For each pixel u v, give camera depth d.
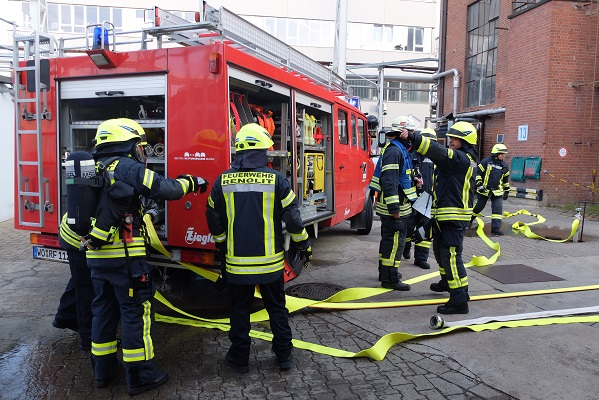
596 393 3.37
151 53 4.40
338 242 8.75
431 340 4.29
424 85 33.09
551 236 9.27
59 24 27.25
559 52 12.77
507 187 9.43
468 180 4.81
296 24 30.11
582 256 7.56
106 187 3.24
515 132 14.12
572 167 13.13
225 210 3.60
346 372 3.71
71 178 3.25
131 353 3.31
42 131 4.79
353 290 5.47
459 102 18.06
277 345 3.70
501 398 3.31
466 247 8.27
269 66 5.03
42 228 4.86
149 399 3.30
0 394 3.36
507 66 14.81
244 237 3.51
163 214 4.53
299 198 6.14
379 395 3.36
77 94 4.68
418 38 32.44
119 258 3.28
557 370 3.70
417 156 5.97
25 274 6.39
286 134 5.69
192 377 3.62
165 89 4.38
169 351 4.06
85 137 5.02
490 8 16.23
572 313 4.89
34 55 4.79
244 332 3.65
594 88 12.98
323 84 7.07
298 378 3.61
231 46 4.57
